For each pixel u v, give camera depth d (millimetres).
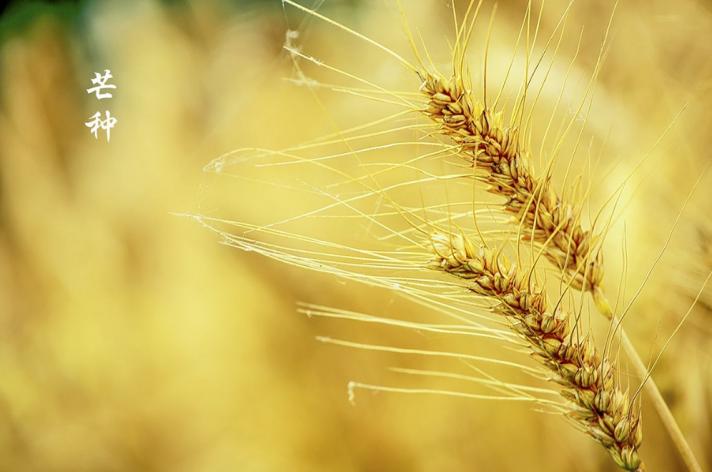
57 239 1228
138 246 1171
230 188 1027
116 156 1252
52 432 1044
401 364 847
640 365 540
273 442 885
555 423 701
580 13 690
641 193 634
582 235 546
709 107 650
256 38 1278
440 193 649
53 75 1400
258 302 982
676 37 672
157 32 1364
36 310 1206
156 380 1059
